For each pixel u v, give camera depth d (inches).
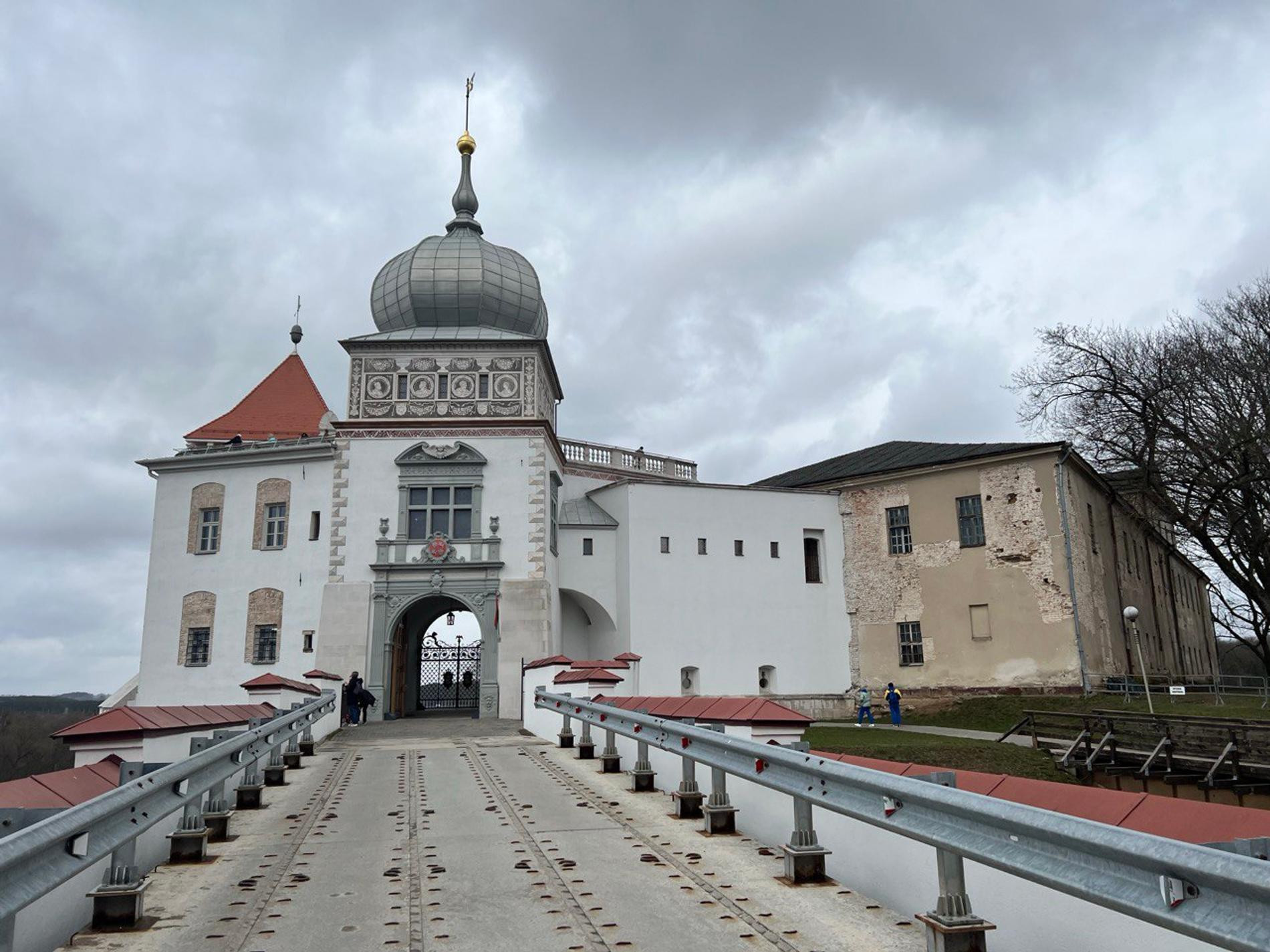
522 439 1421.0
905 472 1620.3
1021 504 1491.1
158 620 1515.7
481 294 1540.4
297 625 1435.8
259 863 344.8
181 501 1555.1
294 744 711.1
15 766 2442.2
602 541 1567.4
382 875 324.5
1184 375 1505.9
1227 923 138.6
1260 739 913.5
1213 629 2918.3
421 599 1369.3
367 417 1432.1
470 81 1745.8
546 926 262.5
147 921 270.5
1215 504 1513.3
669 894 292.0
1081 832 169.6
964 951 212.7
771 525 1642.5
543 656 1347.2
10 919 191.8
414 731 1047.0
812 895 286.8
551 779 556.4
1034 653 1445.6
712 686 1540.4
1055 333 1601.9
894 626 1610.5
